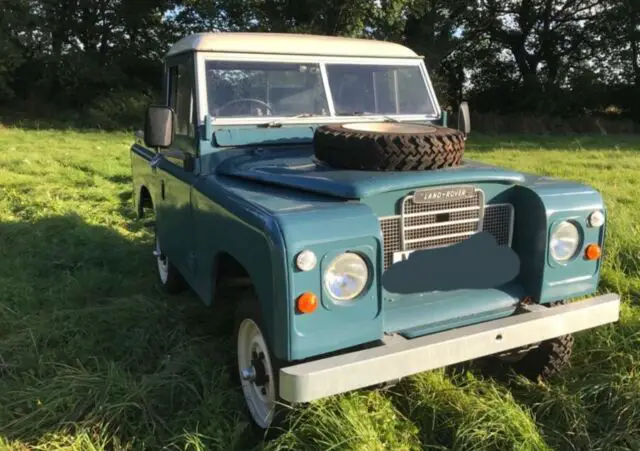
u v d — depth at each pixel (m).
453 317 3.19
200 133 3.94
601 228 3.46
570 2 30.42
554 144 19.06
